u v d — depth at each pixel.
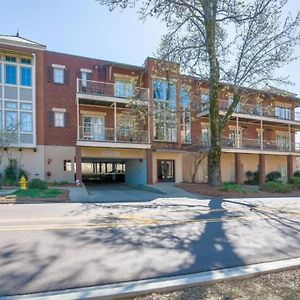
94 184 27.67
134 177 27.28
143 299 3.99
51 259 5.61
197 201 15.88
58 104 24.45
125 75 26.27
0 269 5.07
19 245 6.46
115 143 23.41
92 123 25.45
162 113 23.69
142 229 8.34
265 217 10.92
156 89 25.69
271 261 5.75
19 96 23.17
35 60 23.78
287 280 4.71
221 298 4.00
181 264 5.51
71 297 3.90
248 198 18.06
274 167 34.09
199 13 19.52
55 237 7.19
